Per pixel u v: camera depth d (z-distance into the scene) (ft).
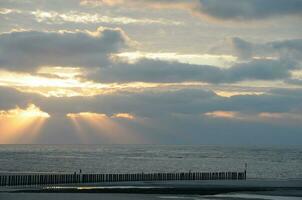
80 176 249.55
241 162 621.31
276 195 195.62
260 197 188.34
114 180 258.37
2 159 609.01
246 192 204.74
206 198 183.01
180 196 187.73
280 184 248.73
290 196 192.85
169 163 570.46
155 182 256.52
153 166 501.97
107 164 522.88
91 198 173.47
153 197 182.19
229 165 545.85
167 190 204.64
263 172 431.02
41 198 170.19
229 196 190.19
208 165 542.16
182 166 513.86
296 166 538.47
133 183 246.47
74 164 509.35
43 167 446.60
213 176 295.28
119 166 489.26
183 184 242.17
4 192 188.96
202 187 221.25
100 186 224.53
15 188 208.64
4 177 224.33
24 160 588.09
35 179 232.12
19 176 227.61
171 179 281.13
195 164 557.74
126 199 173.27
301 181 276.82
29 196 175.32
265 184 247.29
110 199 172.35
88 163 536.83
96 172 395.34
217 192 203.00
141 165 516.73
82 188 207.10
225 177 300.61
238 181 273.54
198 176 289.33
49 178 236.43
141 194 191.31
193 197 185.37
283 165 558.56
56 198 170.91
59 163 525.75
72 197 175.11
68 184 234.99
